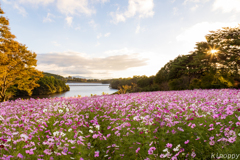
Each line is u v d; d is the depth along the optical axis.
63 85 65.88
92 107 6.86
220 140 2.57
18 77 17.09
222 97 7.04
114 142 3.37
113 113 5.36
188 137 3.21
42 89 48.41
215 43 24.52
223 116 3.42
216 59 24.69
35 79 19.02
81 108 6.38
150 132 3.31
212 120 3.64
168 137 3.20
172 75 31.69
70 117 4.86
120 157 2.87
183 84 24.22
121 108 5.80
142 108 5.30
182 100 6.92
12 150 2.62
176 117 3.91
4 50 14.15
